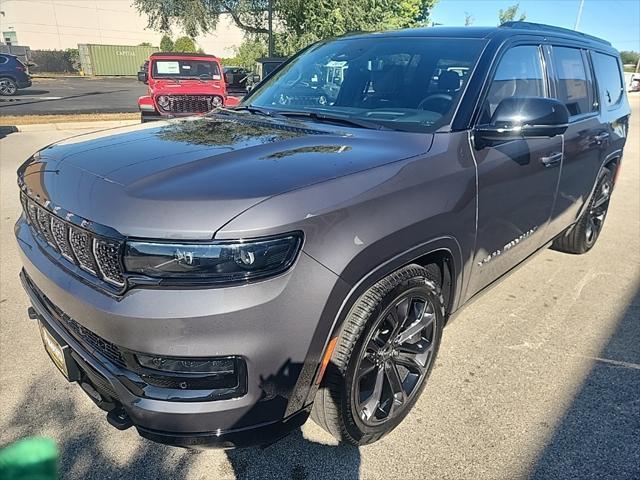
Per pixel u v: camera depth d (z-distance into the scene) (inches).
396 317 85.0
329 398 77.4
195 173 72.1
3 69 823.1
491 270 112.3
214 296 62.9
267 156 79.7
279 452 88.2
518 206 112.5
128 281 64.5
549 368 113.5
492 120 96.2
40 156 91.2
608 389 106.3
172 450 88.1
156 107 455.5
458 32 118.9
